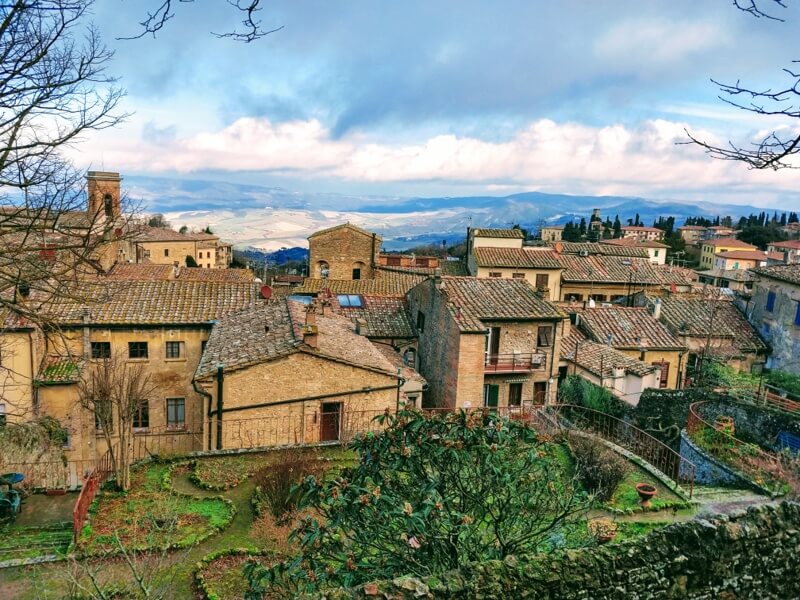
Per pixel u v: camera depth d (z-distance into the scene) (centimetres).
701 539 654
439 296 2867
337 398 2077
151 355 2595
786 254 9238
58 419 2266
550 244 7631
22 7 977
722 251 11025
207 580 1243
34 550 1380
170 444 2583
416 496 847
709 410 2386
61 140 1175
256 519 1515
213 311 2705
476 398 2678
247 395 1997
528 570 614
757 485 1769
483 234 5791
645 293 4331
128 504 1594
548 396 2995
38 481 2097
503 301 3003
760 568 668
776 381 3061
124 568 1279
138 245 5984
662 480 1786
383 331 3114
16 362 2189
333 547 812
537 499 904
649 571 634
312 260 5784
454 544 799
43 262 1300
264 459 1870
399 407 2177
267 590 885
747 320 3641
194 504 1596
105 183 2583
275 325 2325
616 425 2491
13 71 1055
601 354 2964
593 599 616
